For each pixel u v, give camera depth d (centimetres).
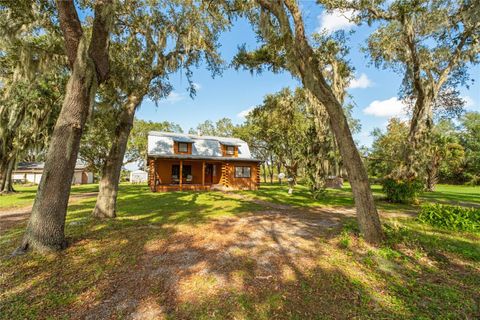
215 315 235
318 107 1103
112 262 353
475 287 296
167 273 323
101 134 1455
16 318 225
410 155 1048
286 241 466
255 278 312
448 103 1335
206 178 1992
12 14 524
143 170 3800
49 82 1095
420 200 1119
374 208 456
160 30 713
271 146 1719
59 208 402
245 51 949
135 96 708
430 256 387
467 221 569
